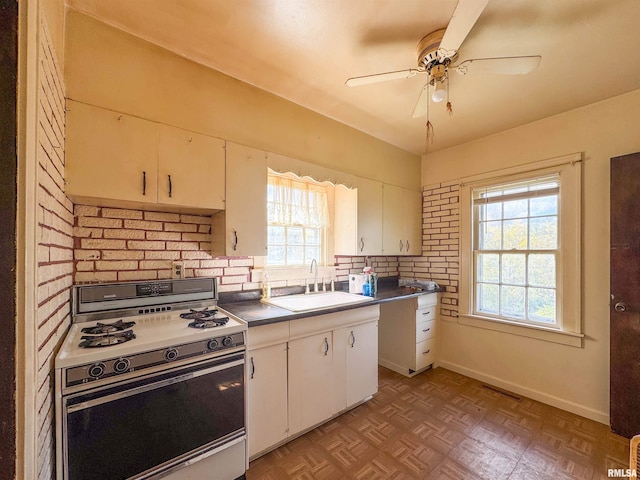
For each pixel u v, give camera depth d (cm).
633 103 202
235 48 162
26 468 73
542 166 244
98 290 155
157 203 155
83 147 134
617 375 198
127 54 150
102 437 113
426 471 164
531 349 249
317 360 199
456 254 306
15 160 73
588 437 194
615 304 200
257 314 181
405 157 321
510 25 140
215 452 144
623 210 197
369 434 197
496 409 229
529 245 256
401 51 163
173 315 172
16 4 73
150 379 125
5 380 71
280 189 249
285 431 182
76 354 110
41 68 87
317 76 189
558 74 182
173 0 130
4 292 71
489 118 244
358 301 228
